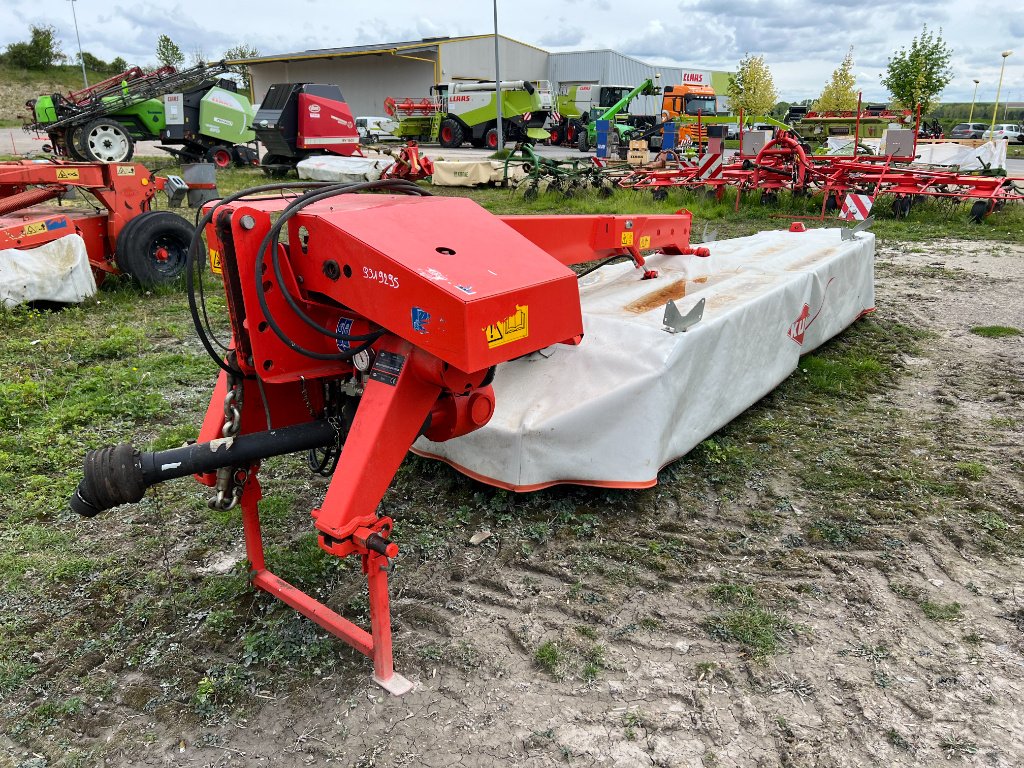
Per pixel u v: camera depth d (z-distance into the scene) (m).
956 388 5.49
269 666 2.75
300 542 3.49
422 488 3.99
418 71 43.59
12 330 6.62
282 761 2.37
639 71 50.41
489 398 2.89
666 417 3.67
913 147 13.93
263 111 19.58
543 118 29.42
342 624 2.75
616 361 3.71
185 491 3.98
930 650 2.83
